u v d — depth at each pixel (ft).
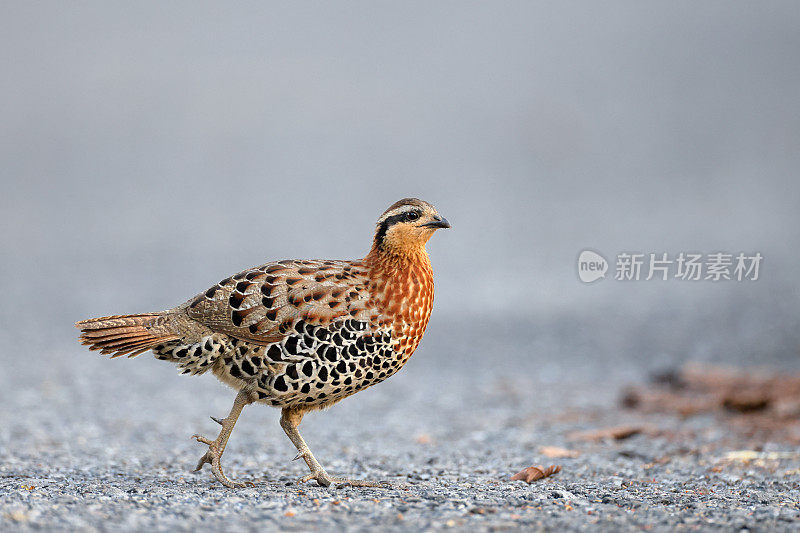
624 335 54.65
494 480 26.18
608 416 38.29
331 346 23.57
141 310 64.69
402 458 30.71
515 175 133.08
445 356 52.11
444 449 32.48
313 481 25.48
